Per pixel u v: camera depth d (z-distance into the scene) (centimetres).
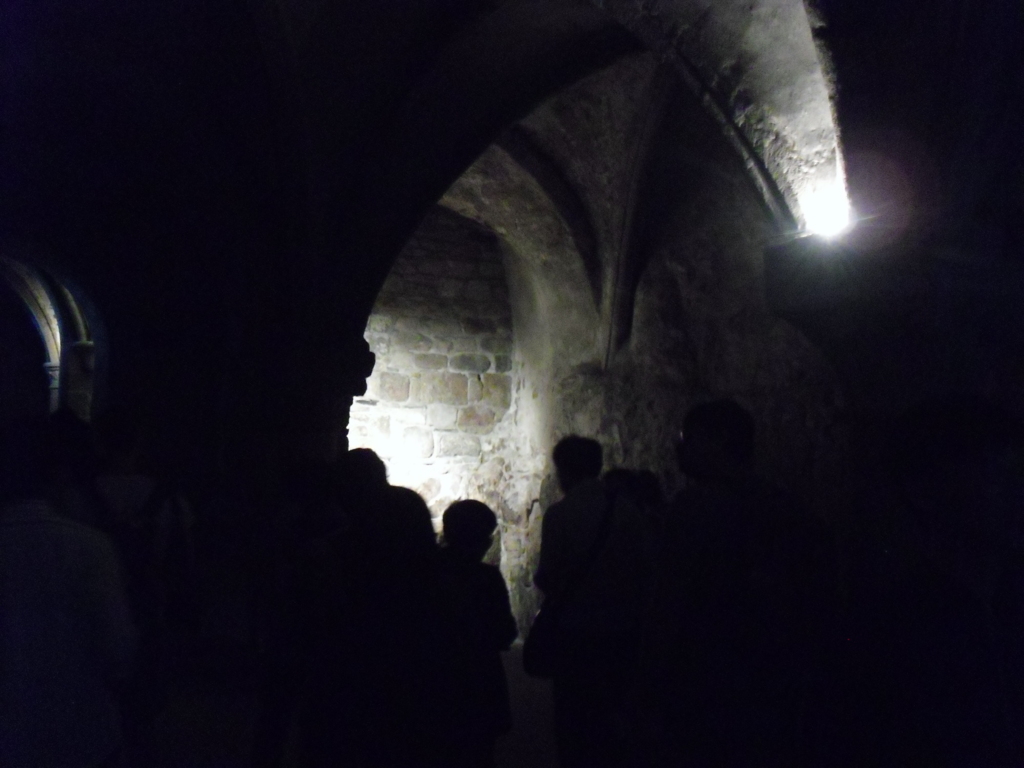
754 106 320
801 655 190
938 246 262
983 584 127
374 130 493
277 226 492
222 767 360
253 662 470
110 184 564
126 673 184
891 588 129
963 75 239
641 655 207
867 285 280
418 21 442
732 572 197
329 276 509
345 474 221
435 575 215
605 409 602
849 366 305
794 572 196
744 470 210
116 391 570
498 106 495
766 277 320
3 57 474
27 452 183
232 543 497
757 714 190
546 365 684
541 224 608
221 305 552
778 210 331
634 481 399
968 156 251
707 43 316
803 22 295
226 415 524
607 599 288
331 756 210
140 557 278
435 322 751
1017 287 247
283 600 270
